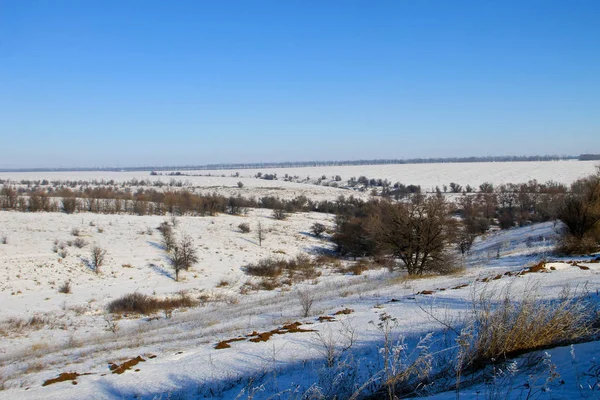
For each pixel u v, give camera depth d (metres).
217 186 163.38
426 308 11.88
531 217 75.94
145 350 12.75
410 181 173.62
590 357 5.06
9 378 11.23
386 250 28.75
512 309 6.57
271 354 9.12
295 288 37.03
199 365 9.05
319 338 9.88
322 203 107.25
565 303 6.22
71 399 7.84
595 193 26.61
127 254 50.25
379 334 9.50
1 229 52.78
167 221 69.19
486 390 4.68
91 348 16.48
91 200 77.25
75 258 46.03
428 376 5.70
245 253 57.69
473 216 73.56
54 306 32.78
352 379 6.14
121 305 32.66
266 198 105.25
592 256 22.50
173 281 44.25
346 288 26.11
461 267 26.77
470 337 5.85
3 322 28.22
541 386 4.31
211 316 23.62
